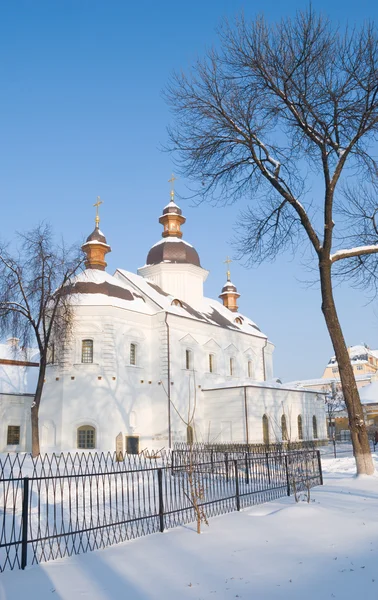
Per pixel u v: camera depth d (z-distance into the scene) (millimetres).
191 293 52688
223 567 8414
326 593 6957
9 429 41094
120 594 7223
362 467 20109
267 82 21469
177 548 9828
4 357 46062
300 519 12031
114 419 38938
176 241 54031
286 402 49969
